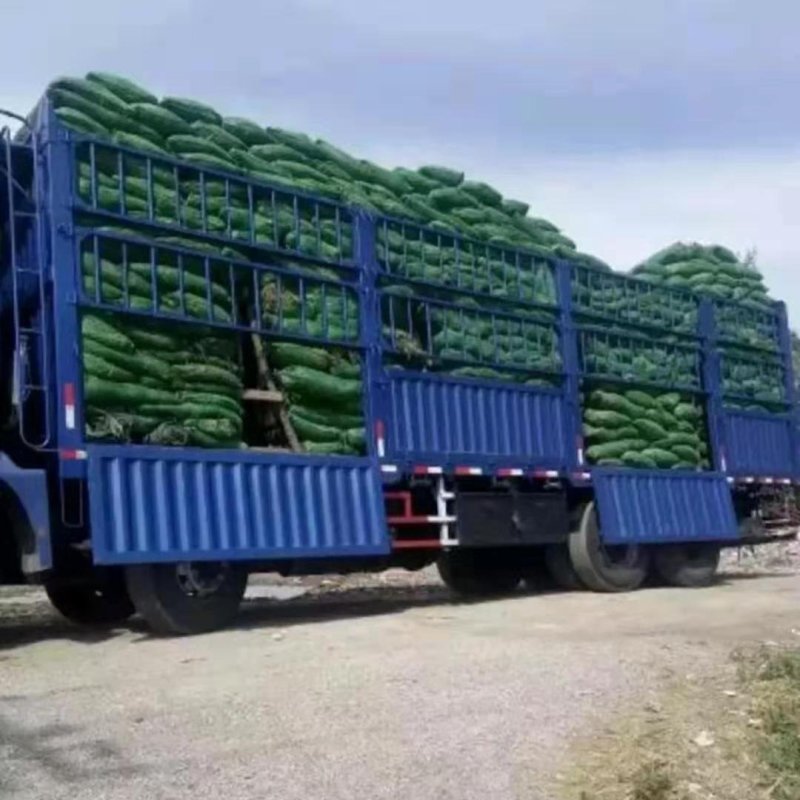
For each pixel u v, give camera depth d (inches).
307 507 398.6
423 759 214.7
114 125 368.5
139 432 360.8
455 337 469.1
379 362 433.7
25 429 348.2
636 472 550.3
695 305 618.5
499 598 518.0
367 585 629.6
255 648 335.3
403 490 445.7
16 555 350.3
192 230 378.9
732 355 639.1
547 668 301.9
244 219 397.7
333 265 423.2
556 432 510.6
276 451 395.9
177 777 199.3
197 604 369.7
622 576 535.2
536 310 513.3
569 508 526.9
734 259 667.4
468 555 545.6
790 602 484.7
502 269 497.7
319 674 290.8
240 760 210.5
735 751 228.4
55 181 347.6
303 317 411.2
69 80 360.8
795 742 231.8
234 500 376.8
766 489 661.3
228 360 388.2
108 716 241.8
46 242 348.8
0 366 351.9
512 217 518.6
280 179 415.2
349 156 452.4
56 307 342.6
